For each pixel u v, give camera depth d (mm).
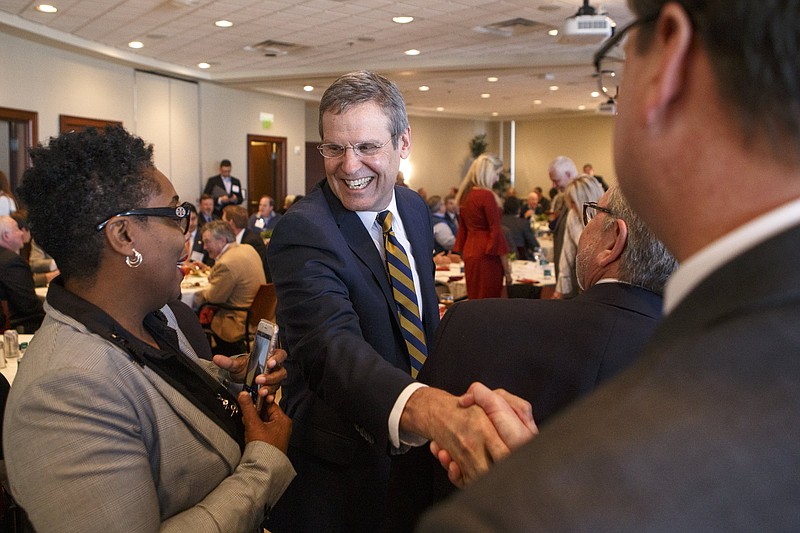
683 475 282
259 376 1300
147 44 9047
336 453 1456
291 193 13914
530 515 280
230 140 12312
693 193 380
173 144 11117
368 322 1440
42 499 953
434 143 18578
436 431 894
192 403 1166
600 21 6031
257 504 1155
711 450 286
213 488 1178
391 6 7062
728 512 275
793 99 329
